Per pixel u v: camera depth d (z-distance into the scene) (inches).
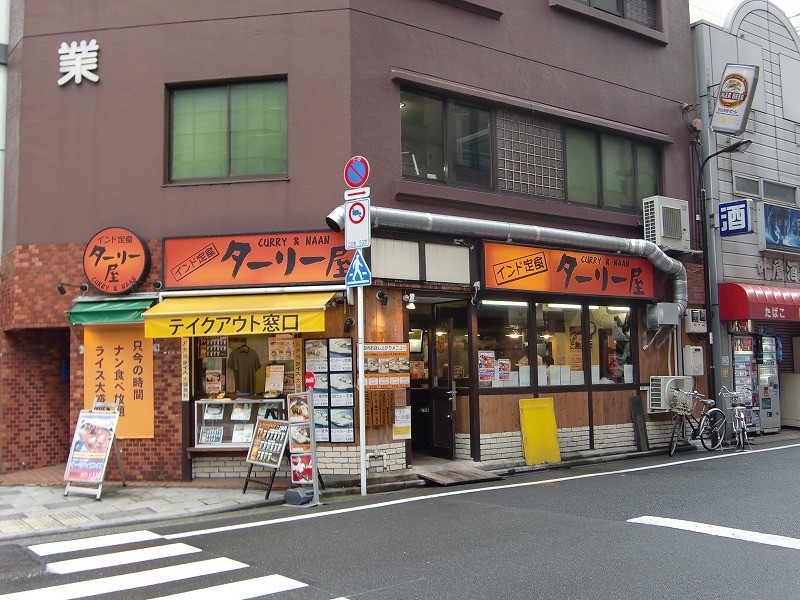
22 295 427.5
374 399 402.3
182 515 327.3
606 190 541.6
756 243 637.9
